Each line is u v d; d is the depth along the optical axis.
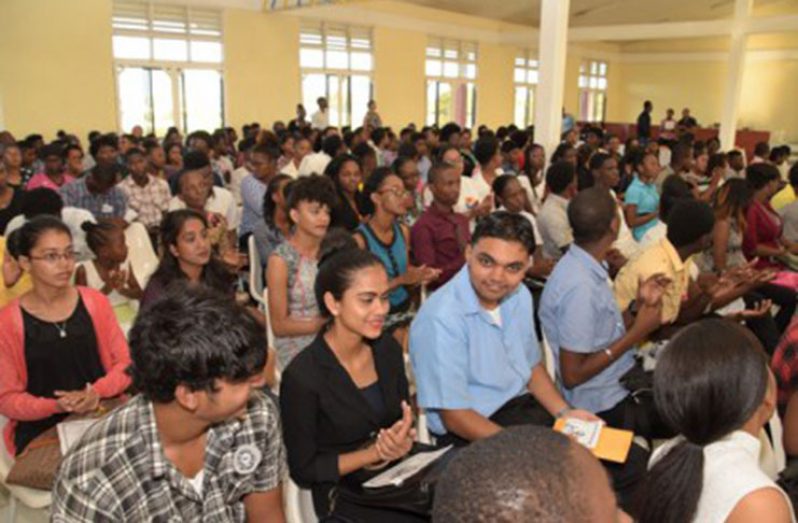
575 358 2.32
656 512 1.31
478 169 5.46
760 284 3.49
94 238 3.20
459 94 16.72
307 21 12.71
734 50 12.04
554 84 6.77
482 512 0.73
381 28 14.09
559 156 6.36
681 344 1.33
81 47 9.59
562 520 0.71
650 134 15.27
